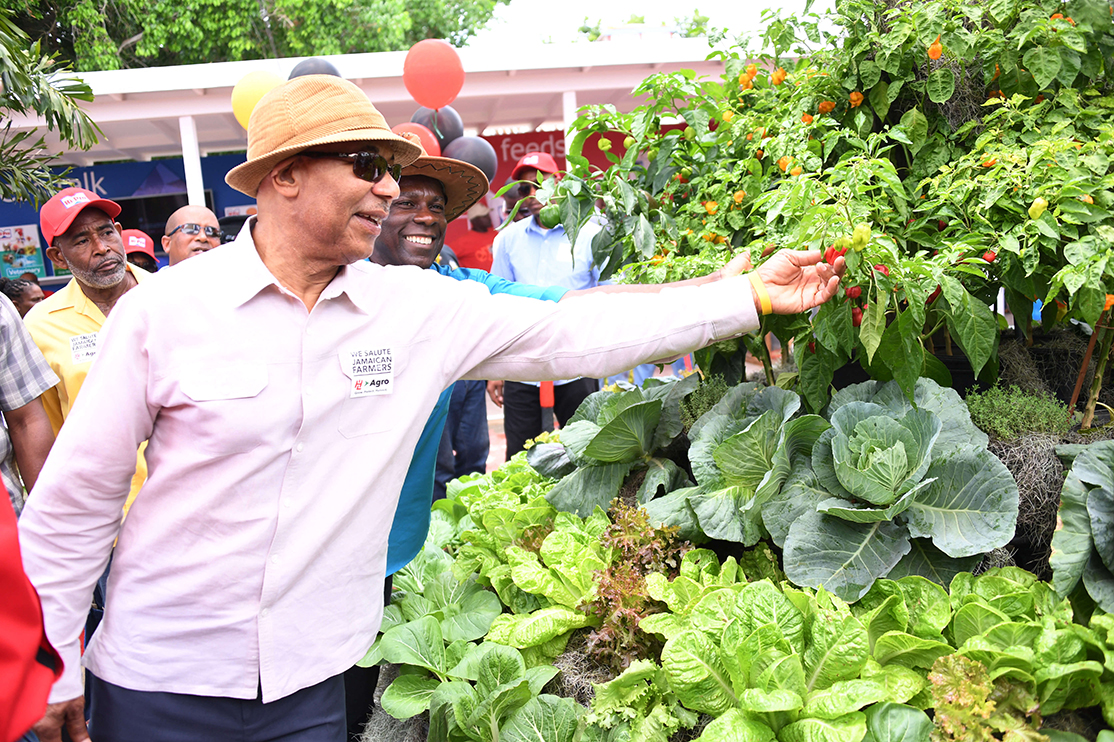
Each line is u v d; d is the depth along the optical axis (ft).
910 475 6.16
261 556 4.85
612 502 7.93
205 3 52.47
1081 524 5.61
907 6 7.59
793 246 6.58
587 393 16.07
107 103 28.94
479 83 30.50
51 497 4.70
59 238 10.23
